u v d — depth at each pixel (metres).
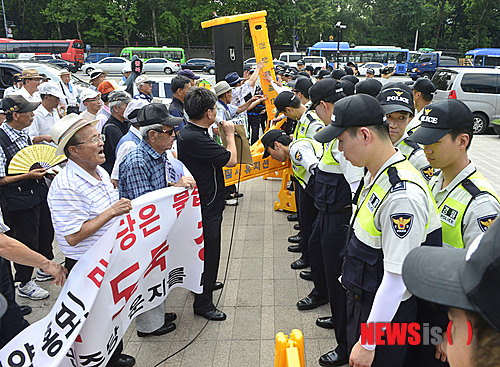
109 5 40.50
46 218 4.01
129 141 3.47
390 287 1.71
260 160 5.47
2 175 3.46
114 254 2.39
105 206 2.49
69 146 2.35
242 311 3.53
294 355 1.51
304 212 4.01
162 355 3.00
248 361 2.91
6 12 44.50
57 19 41.97
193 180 2.90
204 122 3.08
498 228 0.72
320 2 39.72
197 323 3.37
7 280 2.58
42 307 3.72
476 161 8.72
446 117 1.97
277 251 4.66
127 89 8.25
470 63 27.28
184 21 41.59
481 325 0.72
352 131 1.85
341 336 2.77
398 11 42.66
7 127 3.67
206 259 3.29
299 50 42.44
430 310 1.88
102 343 2.42
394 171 1.79
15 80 8.49
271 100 6.87
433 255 0.86
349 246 2.04
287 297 3.74
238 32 6.82
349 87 4.05
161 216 2.66
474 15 42.59
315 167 3.27
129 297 2.59
